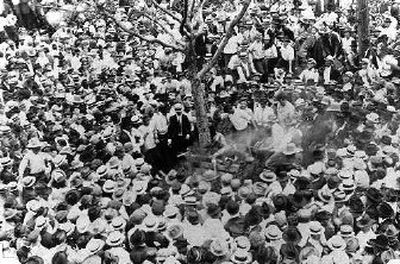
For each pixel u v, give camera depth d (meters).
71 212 12.07
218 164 13.51
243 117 15.21
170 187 12.98
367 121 14.23
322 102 15.24
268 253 10.62
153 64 19.78
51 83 19.89
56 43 23.28
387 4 23.33
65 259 10.66
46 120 17.25
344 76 16.88
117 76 19.58
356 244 10.45
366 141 13.84
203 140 14.09
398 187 12.27
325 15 22.64
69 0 25.41
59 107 18.03
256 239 10.82
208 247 10.82
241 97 15.73
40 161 14.42
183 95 16.34
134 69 19.42
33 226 11.90
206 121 14.04
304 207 11.34
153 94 17.34
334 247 10.37
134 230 11.10
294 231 10.60
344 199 11.56
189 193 12.13
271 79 17.80
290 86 16.69
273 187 12.38
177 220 11.61
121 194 12.52
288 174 12.68
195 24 20.06
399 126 14.66
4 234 12.52
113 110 16.66
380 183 12.37
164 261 10.49
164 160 14.20
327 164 12.98
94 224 11.47
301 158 13.59
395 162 12.98
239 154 13.92
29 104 18.52
